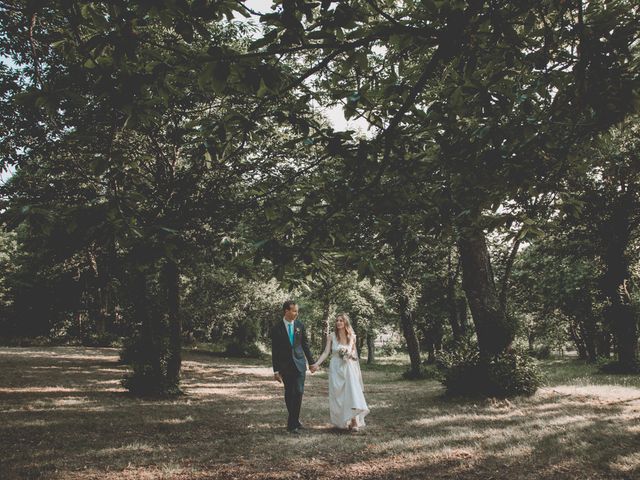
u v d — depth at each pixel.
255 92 2.48
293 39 2.48
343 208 3.78
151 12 2.28
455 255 21.47
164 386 11.93
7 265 34.69
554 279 23.11
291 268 3.55
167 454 5.95
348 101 3.18
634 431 6.48
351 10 2.46
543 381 10.59
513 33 2.72
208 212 3.92
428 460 5.54
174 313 12.77
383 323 34.78
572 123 3.50
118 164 3.26
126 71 2.47
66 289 34.03
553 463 5.23
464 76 3.31
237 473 5.23
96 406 9.70
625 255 18.98
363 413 7.37
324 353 7.71
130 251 2.86
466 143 3.48
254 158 8.51
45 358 20.58
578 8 3.06
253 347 33.16
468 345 11.29
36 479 4.91
